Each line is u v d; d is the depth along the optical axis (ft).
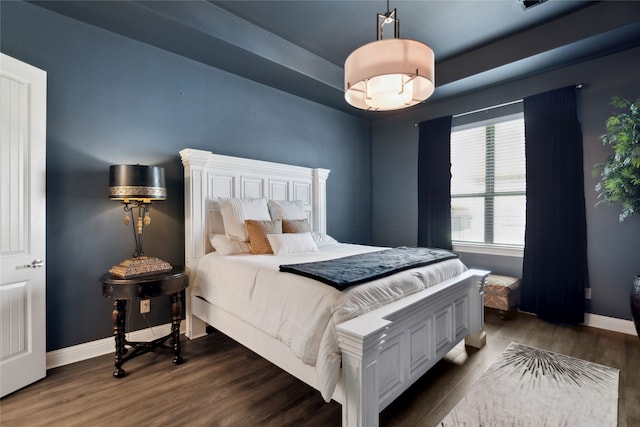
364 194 16.98
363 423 4.76
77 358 8.07
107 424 5.63
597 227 10.32
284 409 6.07
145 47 9.37
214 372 7.48
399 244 16.16
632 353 8.35
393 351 5.76
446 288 7.32
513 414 5.85
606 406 6.07
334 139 15.42
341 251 10.32
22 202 6.86
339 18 9.57
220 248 9.43
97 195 8.46
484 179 13.38
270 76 11.68
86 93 8.31
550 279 10.91
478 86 12.57
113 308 8.70
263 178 11.93
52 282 7.78
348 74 6.99
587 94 10.50
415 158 15.55
